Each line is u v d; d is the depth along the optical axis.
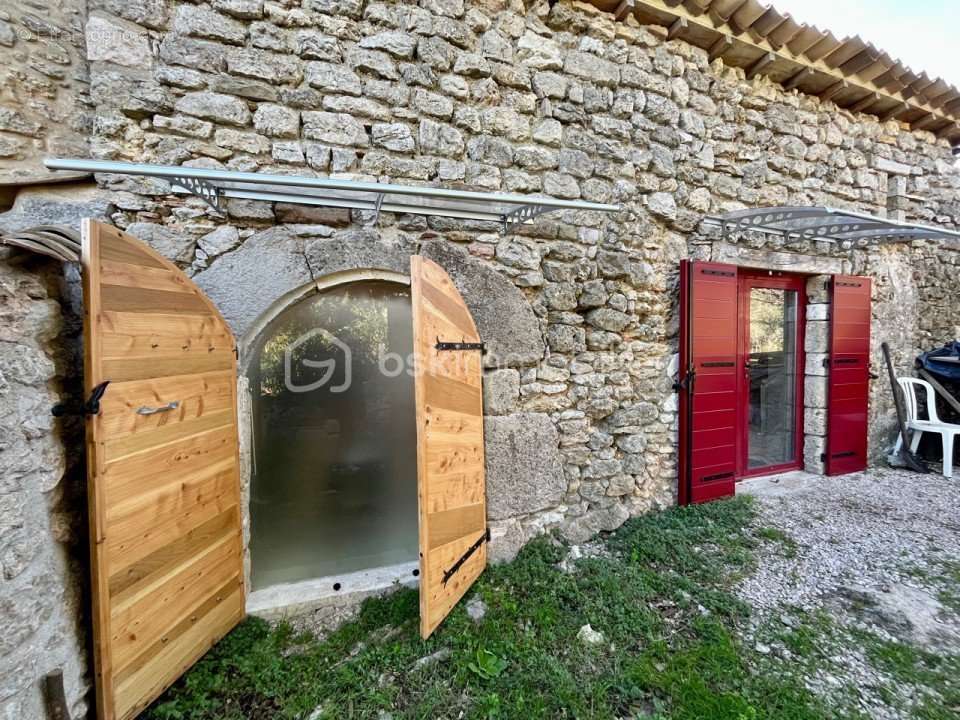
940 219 3.93
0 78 1.64
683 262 2.77
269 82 1.90
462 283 2.21
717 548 2.37
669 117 2.72
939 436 3.74
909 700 1.39
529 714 1.33
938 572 2.12
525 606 1.87
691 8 2.59
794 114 3.18
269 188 1.85
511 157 2.31
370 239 2.04
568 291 2.49
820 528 2.58
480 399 2.19
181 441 1.51
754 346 3.36
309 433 2.17
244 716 1.37
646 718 1.32
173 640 1.46
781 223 3.07
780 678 1.48
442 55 2.15
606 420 2.66
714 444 2.91
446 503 1.79
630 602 1.87
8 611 1.04
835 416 3.42
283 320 2.08
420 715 1.34
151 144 1.76
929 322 3.99
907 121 3.71
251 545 2.07
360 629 1.79
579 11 2.43
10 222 1.64
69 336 1.40
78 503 1.34
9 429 1.08
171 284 1.49
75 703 1.24
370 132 2.05
